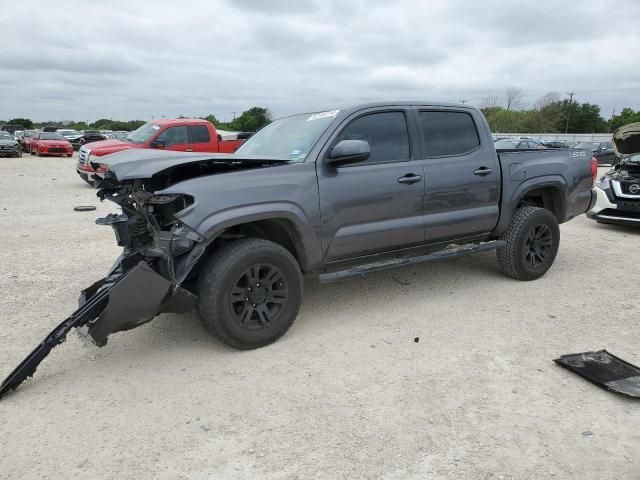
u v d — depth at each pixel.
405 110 4.61
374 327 4.29
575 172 5.77
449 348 3.88
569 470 2.51
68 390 3.29
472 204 4.94
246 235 4.06
